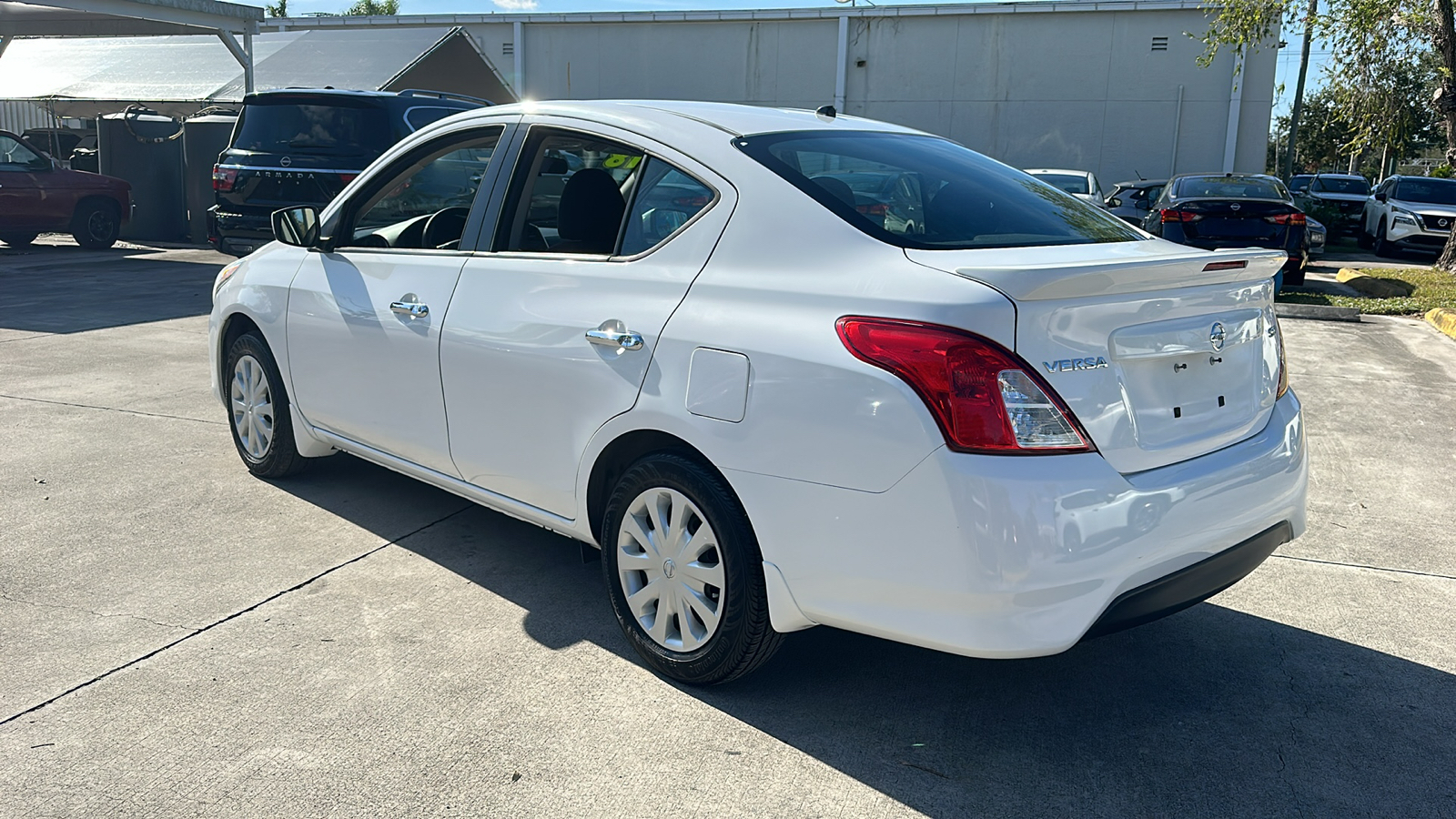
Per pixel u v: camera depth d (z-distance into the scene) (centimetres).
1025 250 282
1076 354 249
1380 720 301
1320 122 4456
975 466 239
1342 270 1549
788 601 272
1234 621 364
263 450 473
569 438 323
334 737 277
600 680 312
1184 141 2206
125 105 2144
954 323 243
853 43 2333
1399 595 386
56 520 427
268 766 263
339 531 423
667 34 2439
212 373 507
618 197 323
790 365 264
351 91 1034
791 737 285
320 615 349
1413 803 262
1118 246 305
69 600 354
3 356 746
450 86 2028
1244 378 296
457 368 357
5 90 1816
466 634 339
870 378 250
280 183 1030
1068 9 2206
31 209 1423
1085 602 246
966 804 258
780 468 266
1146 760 279
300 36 1886
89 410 600
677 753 276
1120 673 326
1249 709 306
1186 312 275
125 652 320
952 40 2281
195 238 1645
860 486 253
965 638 244
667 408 290
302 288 429
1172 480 262
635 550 316
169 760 265
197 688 300
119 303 1015
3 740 271
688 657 302
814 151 313
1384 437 610
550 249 343
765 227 287
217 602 356
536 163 354
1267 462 290
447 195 388
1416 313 1115
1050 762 277
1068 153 2267
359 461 516
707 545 291
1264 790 266
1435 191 1975
